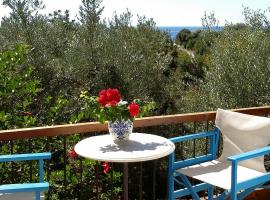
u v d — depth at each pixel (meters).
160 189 6.18
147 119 3.24
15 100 4.86
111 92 2.75
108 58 7.49
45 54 7.30
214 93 6.58
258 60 6.27
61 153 4.65
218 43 7.02
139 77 7.95
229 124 3.38
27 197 2.42
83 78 7.42
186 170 3.17
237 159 2.68
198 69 9.23
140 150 2.62
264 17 6.82
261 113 3.90
